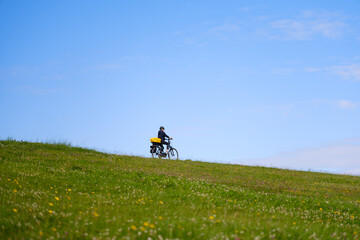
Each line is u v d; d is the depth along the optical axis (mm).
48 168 17312
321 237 8359
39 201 10867
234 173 23438
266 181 21438
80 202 11125
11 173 14859
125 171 18750
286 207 13328
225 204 12367
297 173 26516
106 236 7336
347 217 12711
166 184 15750
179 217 9094
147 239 7098
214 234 7391
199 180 18438
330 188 21422
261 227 8344
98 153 25469
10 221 8516
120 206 10711
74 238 7367
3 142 23781
